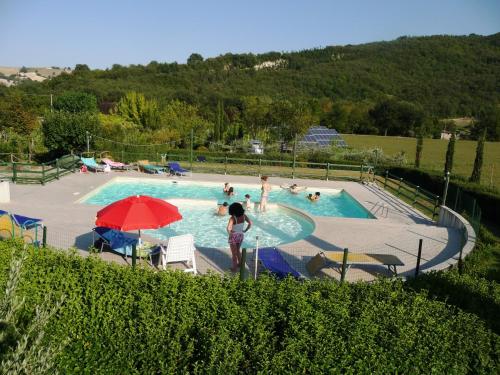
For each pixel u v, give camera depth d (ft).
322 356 17.81
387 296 22.09
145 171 88.43
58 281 22.98
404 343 18.48
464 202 61.26
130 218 32.94
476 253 43.27
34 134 113.39
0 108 124.16
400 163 121.80
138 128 148.05
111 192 70.90
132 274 23.27
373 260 34.81
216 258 37.76
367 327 19.07
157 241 42.19
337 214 66.49
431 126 247.70
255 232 53.21
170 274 23.48
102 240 38.42
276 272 31.55
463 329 19.66
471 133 243.40
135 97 160.66
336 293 22.08
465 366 18.16
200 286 22.54
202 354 19.52
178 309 21.43
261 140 140.56
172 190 76.33
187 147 134.31
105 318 21.40
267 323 20.03
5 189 54.65
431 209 67.51
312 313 20.12
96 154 96.37
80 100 186.50
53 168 72.64
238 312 20.76
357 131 256.73
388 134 255.91
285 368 17.88
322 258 34.86
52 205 54.65
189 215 59.98
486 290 24.32
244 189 80.74
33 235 41.24
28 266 23.81
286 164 112.88
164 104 186.60
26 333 13.00
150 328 20.65
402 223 56.54
